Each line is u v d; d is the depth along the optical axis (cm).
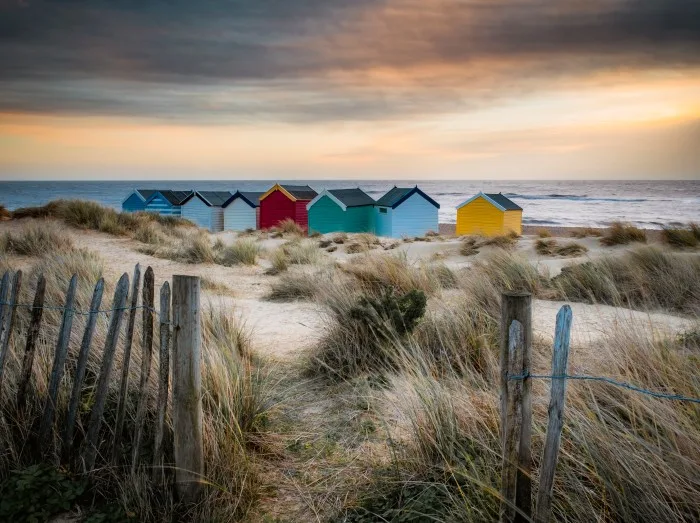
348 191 3297
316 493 363
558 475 300
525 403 259
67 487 346
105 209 1892
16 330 532
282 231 2711
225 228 3547
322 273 1073
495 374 462
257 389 482
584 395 354
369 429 446
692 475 268
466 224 3141
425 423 380
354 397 507
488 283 786
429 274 961
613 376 374
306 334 742
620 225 1855
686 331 553
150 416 397
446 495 326
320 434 443
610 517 270
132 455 364
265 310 895
